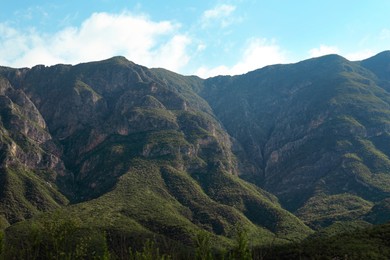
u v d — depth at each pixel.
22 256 111.69
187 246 184.50
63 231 109.31
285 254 135.88
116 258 140.88
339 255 122.56
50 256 102.25
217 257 121.62
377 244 127.56
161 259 116.00
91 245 163.12
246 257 95.62
